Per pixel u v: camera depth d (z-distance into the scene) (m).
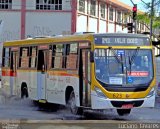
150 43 17.86
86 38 17.64
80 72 17.97
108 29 60.97
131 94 17.16
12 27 50.41
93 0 55.44
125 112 18.89
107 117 18.30
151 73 17.64
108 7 60.78
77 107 18.28
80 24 51.56
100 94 17.02
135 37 17.67
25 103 23.02
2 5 50.53
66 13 50.12
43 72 20.98
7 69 24.95
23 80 23.00
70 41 18.88
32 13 50.31
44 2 50.38
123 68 17.28
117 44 17.42
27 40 22.69
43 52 21.11
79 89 17.95
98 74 17.09
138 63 17.50
